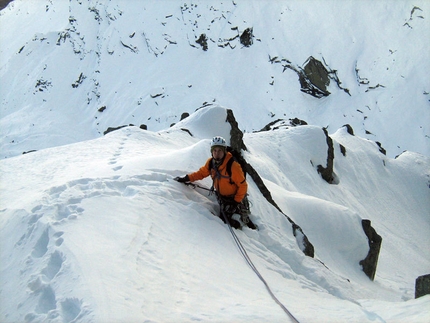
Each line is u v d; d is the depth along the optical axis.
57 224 4.26
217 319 3.31
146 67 114.06
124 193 5.71
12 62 136.62
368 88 93.31
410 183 28.50
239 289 4.23
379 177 27.61
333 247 10.13
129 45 120.00
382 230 22.00
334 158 25.56
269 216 7.48
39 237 4.16
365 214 22.72
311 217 10.45
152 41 118.19
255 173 8.70
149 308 3.26
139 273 3.74
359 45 101.38
